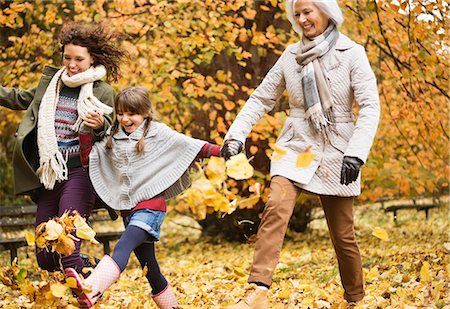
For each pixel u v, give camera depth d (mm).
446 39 7793
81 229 3873
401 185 9797
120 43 8391
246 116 4891
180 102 10242
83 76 4898
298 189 4641
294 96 4773
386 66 8984
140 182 4535
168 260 10094
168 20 8812
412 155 9969
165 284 4727
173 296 4758
